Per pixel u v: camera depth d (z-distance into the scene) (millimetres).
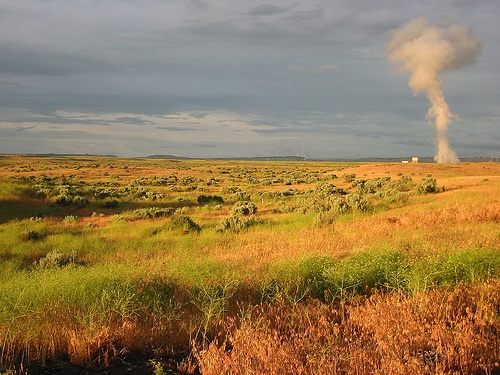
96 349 5676
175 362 5504
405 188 47844
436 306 6352
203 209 36281
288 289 7797
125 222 28234
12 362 5430
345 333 5770
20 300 6766
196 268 9586
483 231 14852
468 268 8180
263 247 15898
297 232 20047
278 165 192000
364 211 26891
